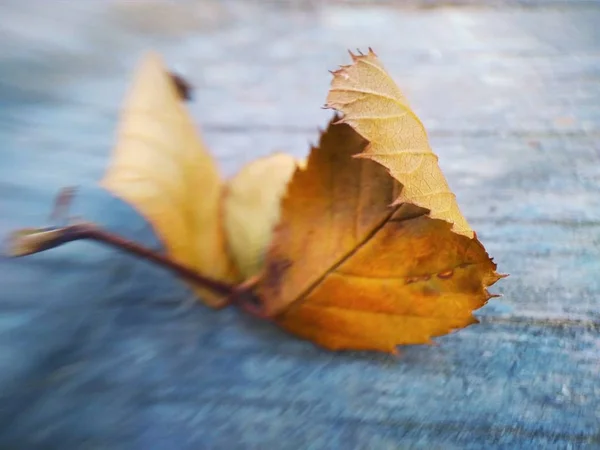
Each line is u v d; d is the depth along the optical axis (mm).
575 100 208
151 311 157
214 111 202
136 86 158
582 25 235
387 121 141
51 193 177
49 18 223
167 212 151
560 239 172
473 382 150
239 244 152
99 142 190
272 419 145
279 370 150
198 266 152
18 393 147
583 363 153
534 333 156
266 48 224
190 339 154
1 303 157
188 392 148
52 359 151
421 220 145
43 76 207
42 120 195
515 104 206
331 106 139
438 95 209
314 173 146
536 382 150
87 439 143
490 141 195
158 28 228
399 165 139
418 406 147
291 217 149
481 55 224
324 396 148
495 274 146
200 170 155
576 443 144
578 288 163
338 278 148
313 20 235
